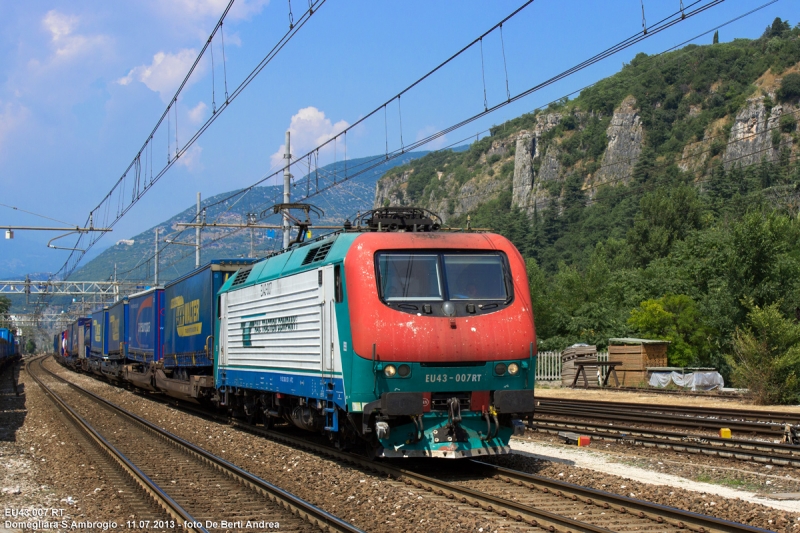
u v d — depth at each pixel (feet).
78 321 176.55
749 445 43.55
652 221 289.12
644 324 115.65
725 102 575.79
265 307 49.11
